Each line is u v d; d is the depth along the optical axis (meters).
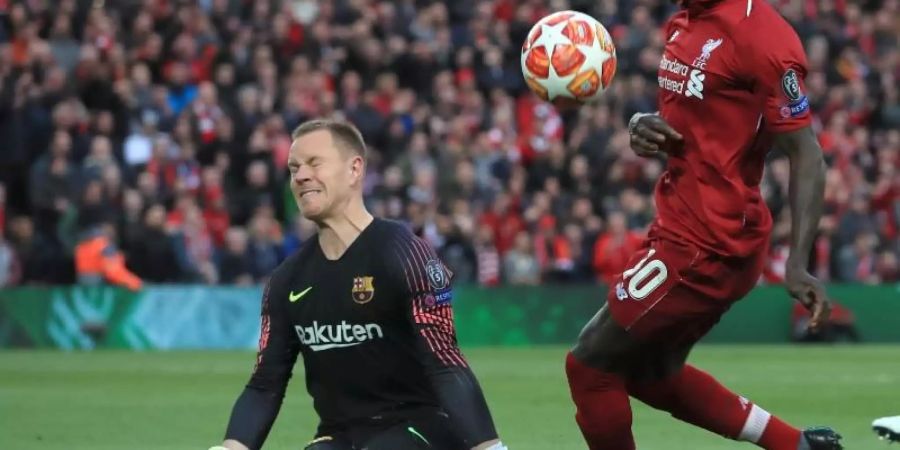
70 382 46.25
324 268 19.77
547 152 73.31
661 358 22.36
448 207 69.38
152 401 40.38
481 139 72.69
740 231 21.48
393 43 76.88
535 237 68.88
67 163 65.44
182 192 65.88
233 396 41.84
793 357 58.88
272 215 67.56
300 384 44.56
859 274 72.38
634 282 21.77
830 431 22.66
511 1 83.38
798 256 20.88
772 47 20.83
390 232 19.67
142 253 64.25
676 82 21.73
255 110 70.12
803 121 20.98
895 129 83.50
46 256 64.25
